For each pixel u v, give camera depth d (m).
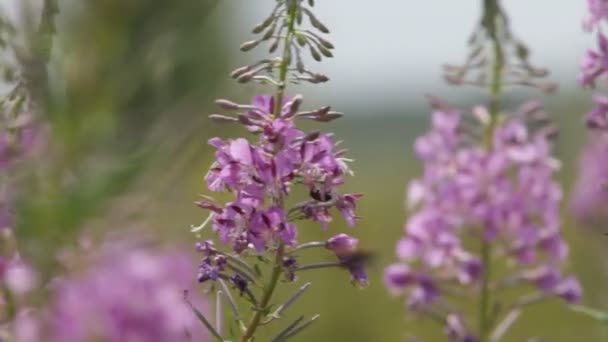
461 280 9.38
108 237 5.71
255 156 5.05
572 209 10.73
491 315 9.20
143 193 6.79
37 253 5.27
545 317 14.36
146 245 5.25
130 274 4.41
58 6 5.89
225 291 5.23
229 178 5.05
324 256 12.46
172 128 7.66
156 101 7.75
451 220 9.48
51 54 5.93
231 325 5.27
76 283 4.38
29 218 5.77
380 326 15.70
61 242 5.54
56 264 5.14
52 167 6.12
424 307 9.47
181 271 4.67
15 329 4.53
